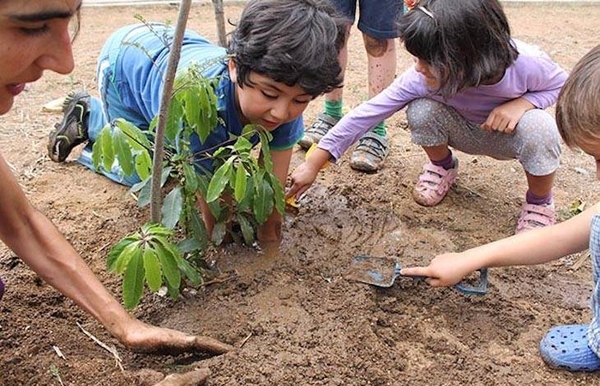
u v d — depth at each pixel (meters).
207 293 2.33
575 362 2.10
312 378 2.01
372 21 3.15
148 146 2.14
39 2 1.31
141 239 1.94
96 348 2.12
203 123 2.07
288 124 2.38
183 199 2.20
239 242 2.55
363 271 2.45
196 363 2.02
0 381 1.96
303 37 2.01
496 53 2.43
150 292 2.33
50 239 1.99
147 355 2.07
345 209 2.85
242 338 2.15
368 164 3.11
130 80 2.59
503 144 2.77
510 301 2.38
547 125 2.60
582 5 5.82
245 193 2.21
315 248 2.59
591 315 2.34
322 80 2.08
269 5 2.06
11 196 1.91
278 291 2.35
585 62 1.92
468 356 2.14
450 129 2.81
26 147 3.30
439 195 2.92
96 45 4.71
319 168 2.71
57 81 4.06
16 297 2.29
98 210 2.83
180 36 1.81
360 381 2.02
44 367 2.01
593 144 1.89
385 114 2.76
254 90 2.11
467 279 2.45
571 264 2.60
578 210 2.91
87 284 1.99
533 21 5.42
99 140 2.03
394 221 2.80
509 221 2.85
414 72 2.75
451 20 2.34
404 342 2.21
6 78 1.42
